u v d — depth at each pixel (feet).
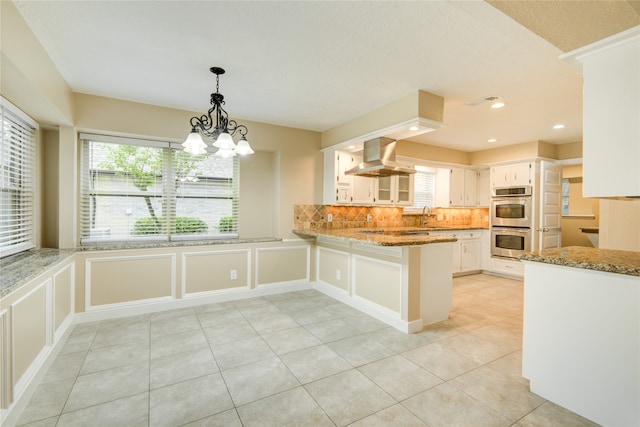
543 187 16.29
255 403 5.95
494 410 5.77
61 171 9.92
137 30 6.48
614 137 5.16
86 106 10.03
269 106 11.13
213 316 10.68
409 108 9.78
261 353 7.98
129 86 9.43
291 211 13.96
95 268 10.19
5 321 5.11
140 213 11.59
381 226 17.11
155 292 11.16
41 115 8.84
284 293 13.64
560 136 15.02
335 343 8.58
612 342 5.27
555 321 5.99
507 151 17.17
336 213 15.39
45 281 6.99
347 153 14.19
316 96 10.12
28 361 6.07
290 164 13.87
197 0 5.51
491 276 17.54
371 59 7.63
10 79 6.34
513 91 9.53
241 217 13.60
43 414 5.57
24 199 9.19
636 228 9.21
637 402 5.01
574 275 5.74
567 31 4.87
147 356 7.79
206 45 7.07
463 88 9.34
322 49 7.19
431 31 6.40
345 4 5.59
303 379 6.79
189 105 11.12
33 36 6.51
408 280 9.27
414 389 6.42
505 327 9.82
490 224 17.95
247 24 6.25
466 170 19.13
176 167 12.16
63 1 5.52
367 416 5.58
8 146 8.13
